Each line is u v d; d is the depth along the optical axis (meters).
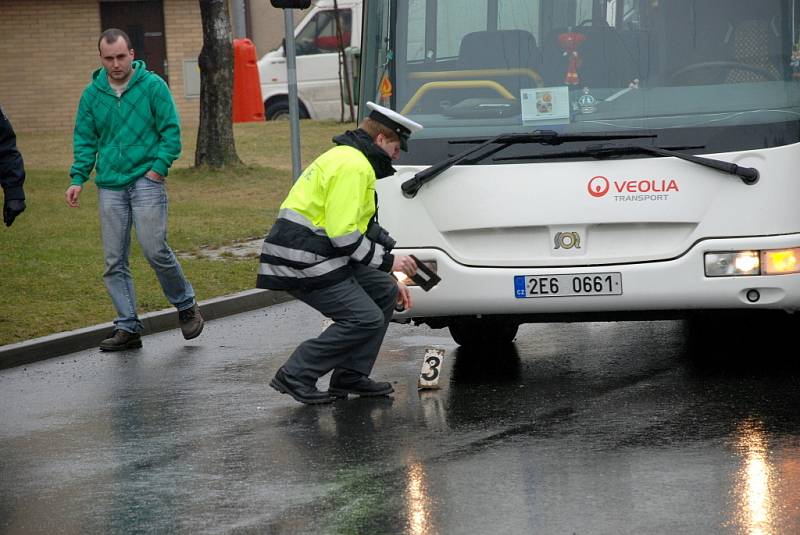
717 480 9.26
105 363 14.73
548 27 12.45
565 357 13.80
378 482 9.54
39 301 17.44
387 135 11.62
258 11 46.75
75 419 12.07
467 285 12.16
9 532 8.83
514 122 12.29
